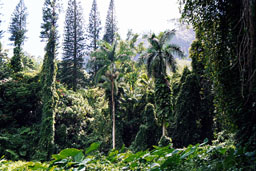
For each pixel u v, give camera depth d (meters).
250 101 4.56
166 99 18.73
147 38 20.33
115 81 24.16
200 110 20.55
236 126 4.88
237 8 4.83
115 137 24.27
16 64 28.86
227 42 5.13
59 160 7.23
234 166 4.11
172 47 19.55
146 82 27.48
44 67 24.94
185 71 23.64
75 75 35.50
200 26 5.80
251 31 3.59
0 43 28.86
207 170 4.54
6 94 22.42
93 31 40.34
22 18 36.75
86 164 6.74
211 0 5.36
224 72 5.19
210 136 19.84
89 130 26.72
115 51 24.30
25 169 7.84
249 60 3.93
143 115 24.52
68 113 24.69
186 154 5.54
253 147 4.29
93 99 32.12
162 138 17.84
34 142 21.80
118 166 6.81
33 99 24.06
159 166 5.42
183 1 5.88
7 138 19.56
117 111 24.83
